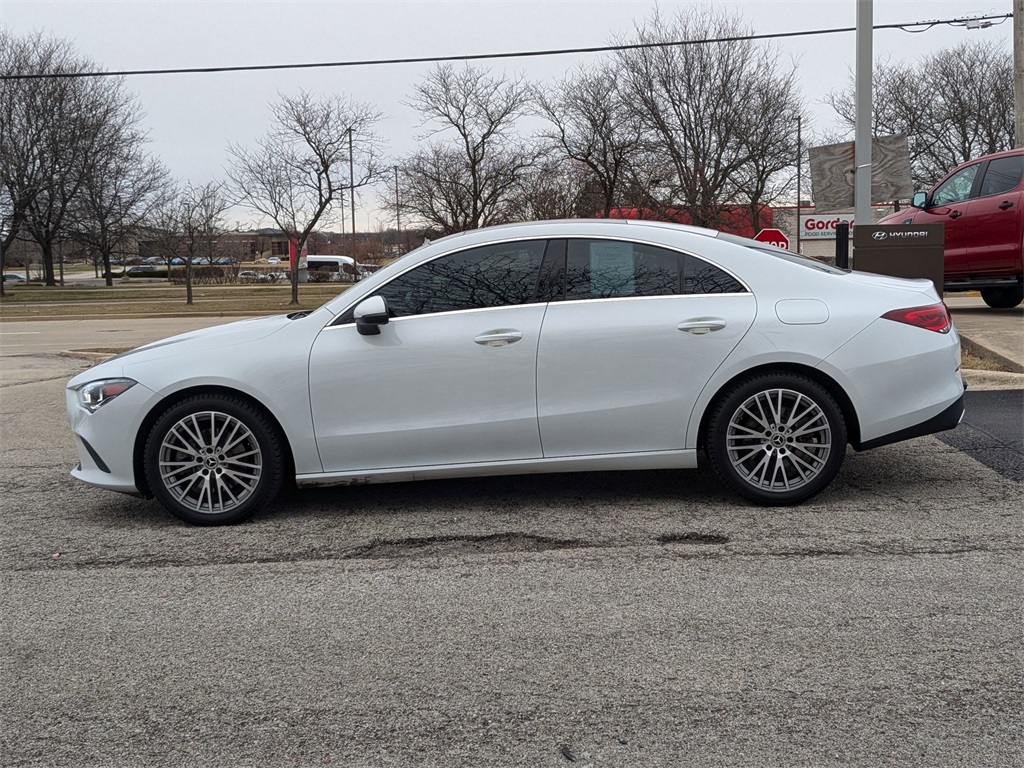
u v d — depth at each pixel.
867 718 2.86
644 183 31.08
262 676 3.27
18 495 5.84
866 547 4.37
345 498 5.51
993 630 3.45
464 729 2.87
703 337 4.86
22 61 43.78
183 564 4.46
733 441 4.95
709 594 3.87
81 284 62.41
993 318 11.76
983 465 5.76
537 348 4.88
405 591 4.03
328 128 30.05
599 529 4.77
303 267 68.38
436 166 30.78
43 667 3.38
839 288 4.99
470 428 4.93
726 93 32.09
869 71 10.41
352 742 2.82
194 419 4.97
